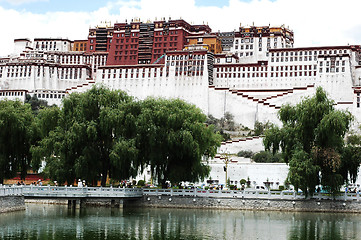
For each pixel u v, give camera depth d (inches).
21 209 3051.2
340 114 3408.0
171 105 3858.3
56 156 3607.3
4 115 3398.1
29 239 2337.6
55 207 3548.2
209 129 3895.2
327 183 3326.8
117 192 3356.3
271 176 5132.9
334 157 3280.0
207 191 3558.1
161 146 3597.4
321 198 3420.3
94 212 3260.3
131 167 3595.0
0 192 2778.1
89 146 3437.5
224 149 6702.8
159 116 3617.1
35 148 3432.6
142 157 3649.1
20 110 3710.6
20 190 3014.3
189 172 3698.3
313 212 3405.5
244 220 3043.8
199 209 3506.4
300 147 3417.8
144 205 3599.9
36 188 3095.5
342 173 3513.8
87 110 3577.8
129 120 3531.0
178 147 3592.5
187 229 2714.1
